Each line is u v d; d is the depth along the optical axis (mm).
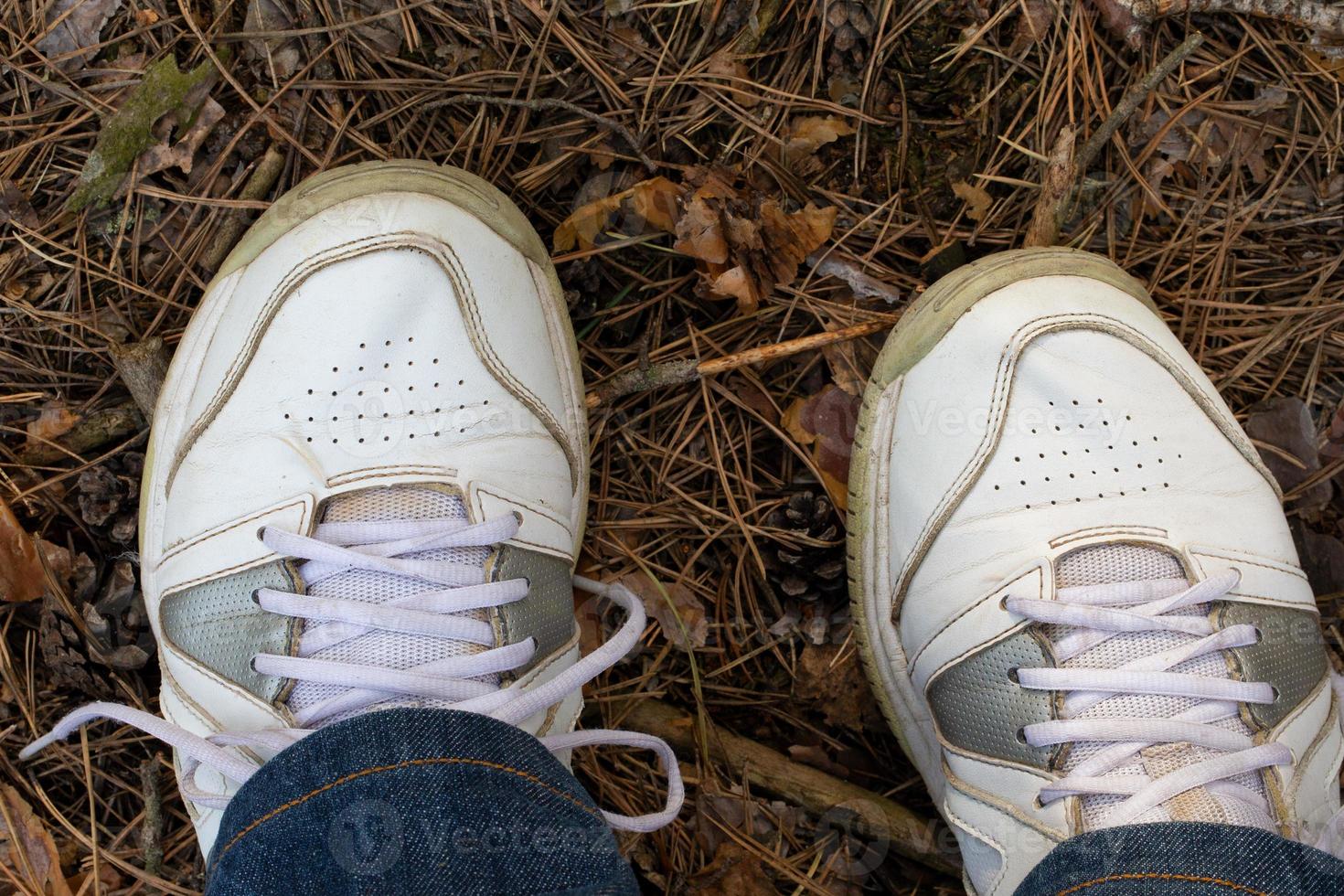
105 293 1652
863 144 1711
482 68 1651
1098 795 1353
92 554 1678
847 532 1688
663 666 1781
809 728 1807
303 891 1049
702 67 1666
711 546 1783
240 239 1641
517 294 1538
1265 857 1112
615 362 1758
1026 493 1494
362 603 1330
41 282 1635
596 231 1680
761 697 1786
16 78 1600
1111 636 1414
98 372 1677
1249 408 1753
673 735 1743
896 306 1727
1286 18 1653
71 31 1590
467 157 1658
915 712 1669
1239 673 1382
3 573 1598
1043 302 1528
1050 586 1436
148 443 1618
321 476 1436
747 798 1722
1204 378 1577
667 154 1702
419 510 1433
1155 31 1683
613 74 1663
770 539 1766
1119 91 1708
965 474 1520
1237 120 1712
